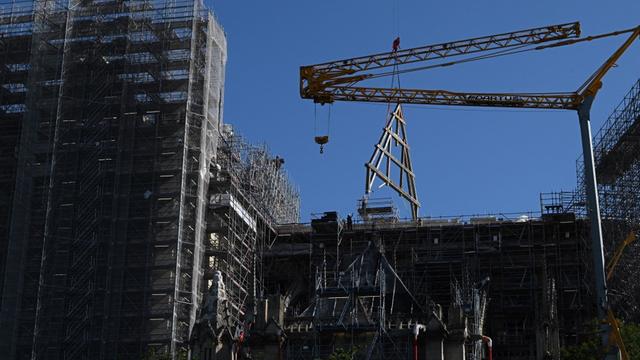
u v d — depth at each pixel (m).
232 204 149.75
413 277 139.88
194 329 118.00
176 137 149.00
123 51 153.62
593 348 116.56
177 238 142.25
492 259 146.12
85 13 156.25
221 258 146.88
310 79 142.50
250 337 116.00
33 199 149.00
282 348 115.12
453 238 149.75
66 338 138.88
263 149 168.00
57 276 142.75
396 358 110.75
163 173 146.50
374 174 163.50
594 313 139.88
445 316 142.38
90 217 145.25
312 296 142.75
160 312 138.75
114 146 148.62
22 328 141.50
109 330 137.88
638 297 132.88
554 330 122.69
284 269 152.88
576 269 144.25
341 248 148.38
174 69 152.88
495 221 151.75
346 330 113.50
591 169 81.69
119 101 151.25
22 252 145.12
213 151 156.12
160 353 135.00
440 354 110.50
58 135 150.00
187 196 146.62
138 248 143.00
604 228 141.12
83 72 153.50
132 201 145.25
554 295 125.94
